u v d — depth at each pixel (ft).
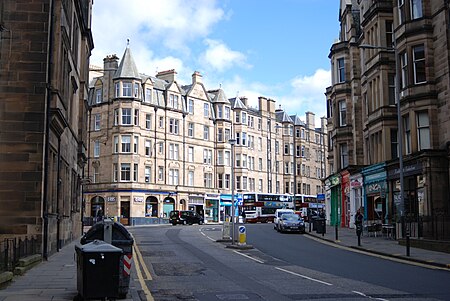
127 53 207.41
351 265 61.05
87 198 205.87
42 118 62.90
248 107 277.03
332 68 150.82
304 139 303.07
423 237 84.79
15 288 40.81
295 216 132.98
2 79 62.85
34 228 60.90
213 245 90.79
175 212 199.82
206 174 236.22
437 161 89.71
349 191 140.26
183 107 226.58
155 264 60.90
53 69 66.85
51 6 65.41
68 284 43.01
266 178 273.95
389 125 110.63
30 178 61.62
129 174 199.41
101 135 206.69
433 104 92.73
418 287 43.09
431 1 94.58
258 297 38.09
